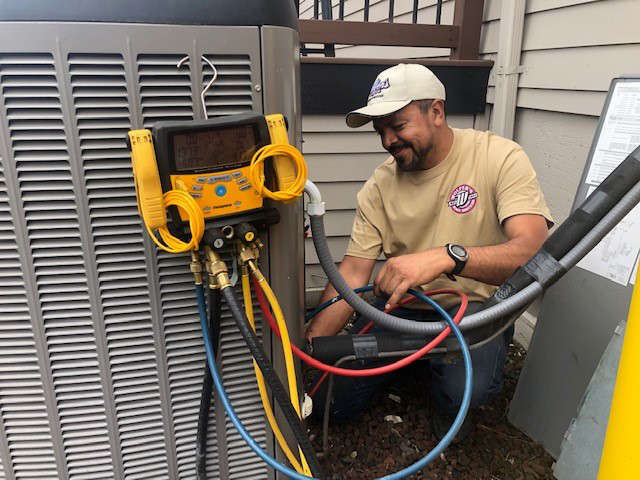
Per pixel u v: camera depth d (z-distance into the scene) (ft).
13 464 3.47
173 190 2.73
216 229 2.87
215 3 2.83
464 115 8.28
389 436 5.66
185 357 3.43
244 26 2.89
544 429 5.32
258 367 3.22
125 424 3.47
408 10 10.02
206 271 3.17
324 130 8.18
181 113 2.94
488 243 5.17
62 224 3.01
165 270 3.20
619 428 2.43
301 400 3.83
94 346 3.27
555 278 3.50
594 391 4.57
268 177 2.99
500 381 5.24
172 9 2.79
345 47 13.05
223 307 3.35
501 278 4.46
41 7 2.67
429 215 5.23
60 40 2.71
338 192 8.61
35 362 3.25
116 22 2.74
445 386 5.05
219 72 2.92
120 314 3.24
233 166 2.81
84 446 3.48
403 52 10.41
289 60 3.05
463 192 5.04
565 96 6.48
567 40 6.35
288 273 3.40
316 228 3.31
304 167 2.95
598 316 4.80
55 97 2.80
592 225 3.36
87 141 2.89
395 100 4.69
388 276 4.23
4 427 3.38
